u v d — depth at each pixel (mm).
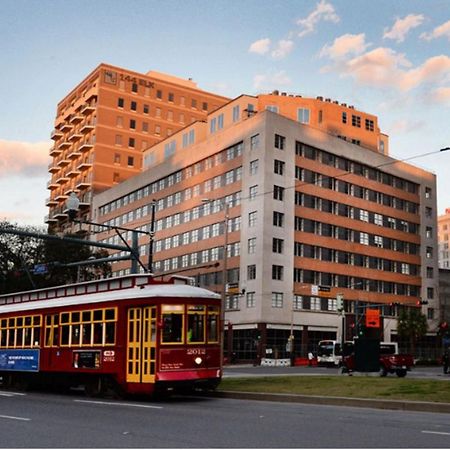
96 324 19797
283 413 14000
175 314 18078
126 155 98688
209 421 12234
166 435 10203
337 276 71312
